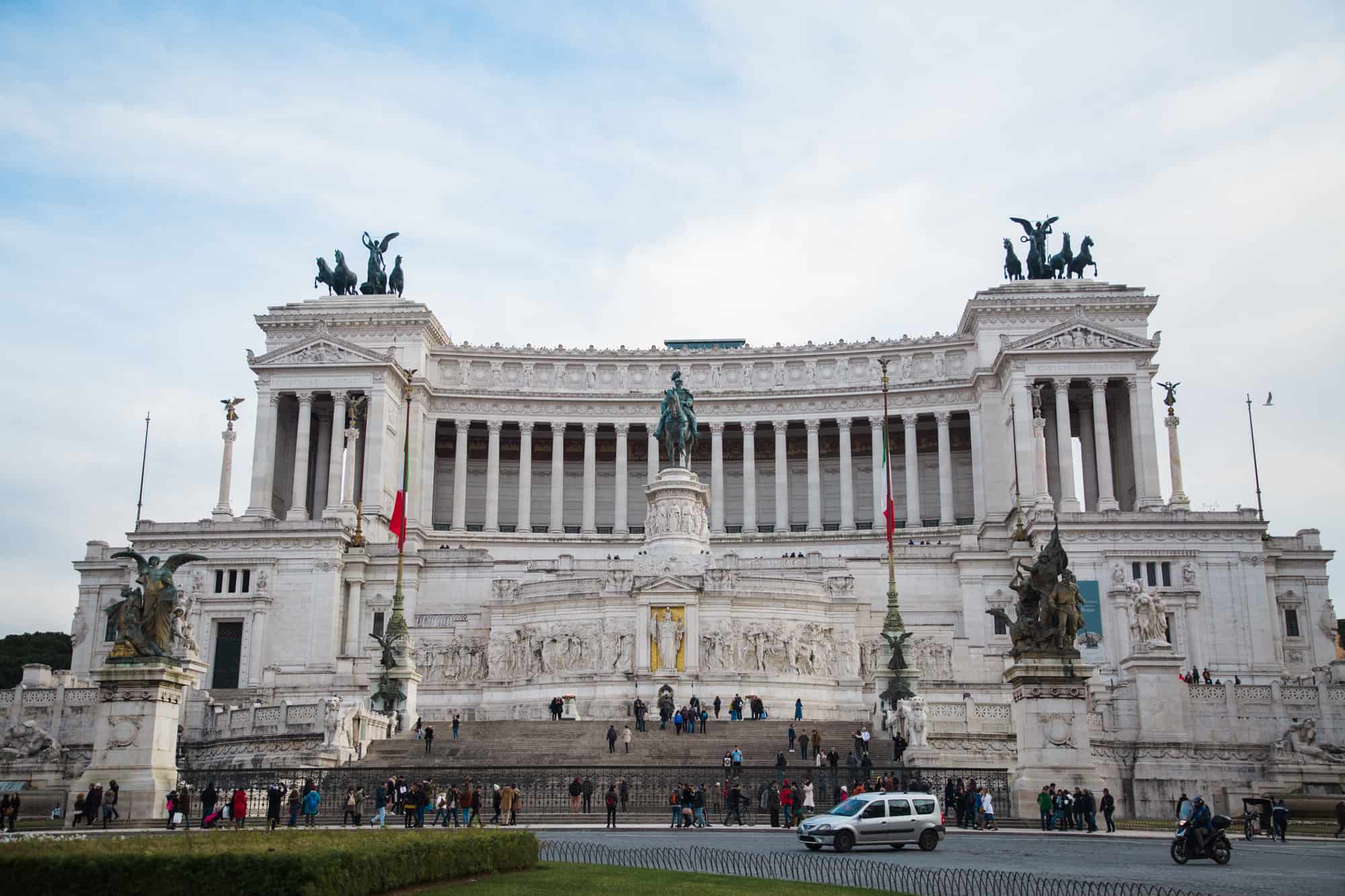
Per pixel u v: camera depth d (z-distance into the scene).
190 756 71.44
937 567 108.56
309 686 87.94
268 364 126.81
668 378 140.25
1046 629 52.28
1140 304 129.62
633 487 146.38
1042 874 34.97
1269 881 34.12
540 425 139.88
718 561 99.19
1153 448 121.38
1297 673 105.19
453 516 137.12
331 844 29.44
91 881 26.42
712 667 88.75
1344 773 67.81
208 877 26.52
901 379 135.88
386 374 126.69
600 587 91.69
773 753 67.50
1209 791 68.38
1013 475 123.31
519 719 88.50
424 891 29.70
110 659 53.62
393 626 78.06
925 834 41.94
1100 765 69.06
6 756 70.81
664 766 56.31
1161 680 70.31
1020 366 124.19
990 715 69.56
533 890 30.20
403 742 70.19
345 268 139.50
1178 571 103.69
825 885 31.78
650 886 31.09
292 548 107.12
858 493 142.38
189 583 106.62
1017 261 138.00
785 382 138.75
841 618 94.31
